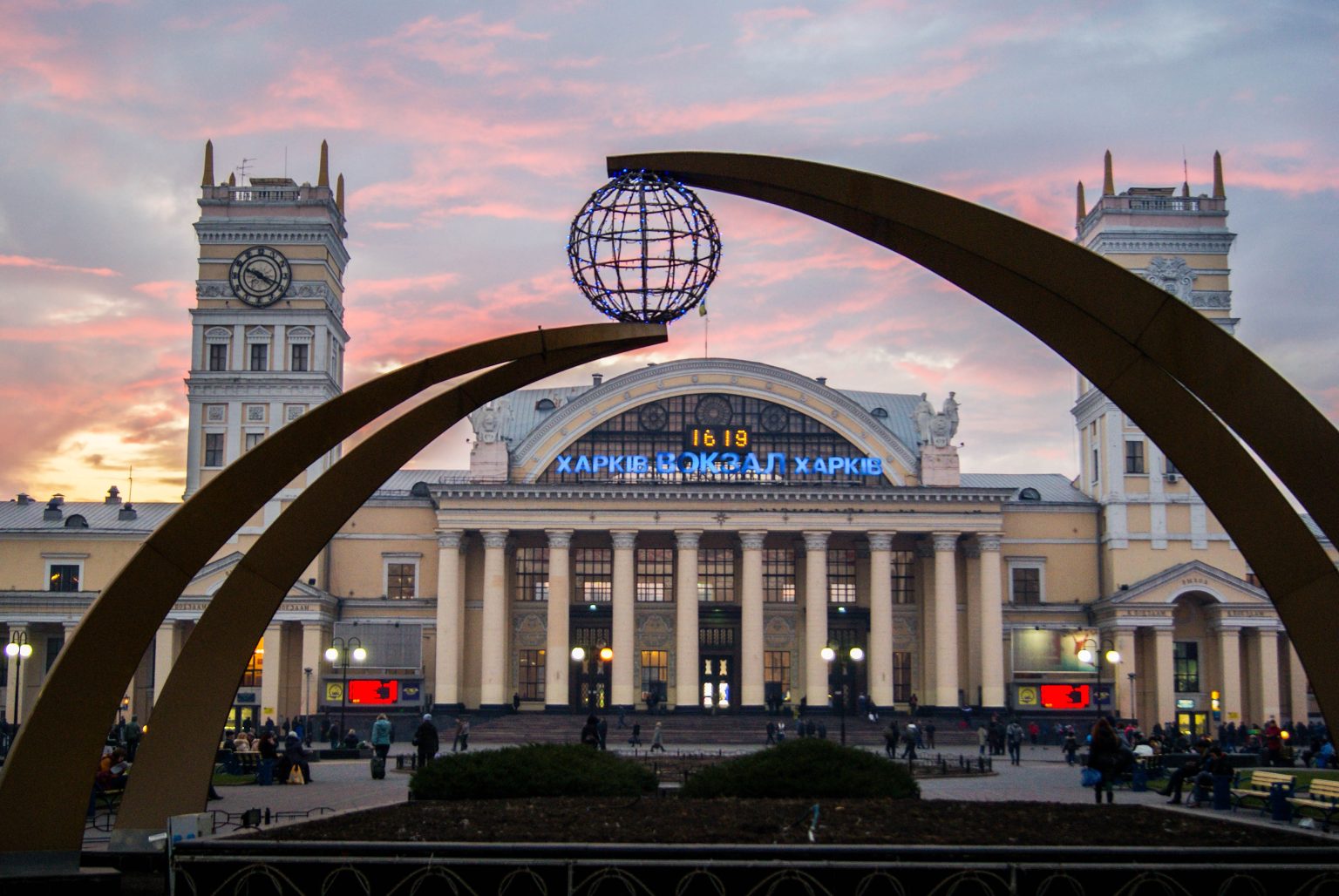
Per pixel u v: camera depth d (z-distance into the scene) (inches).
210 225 3981.3
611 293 1033.5
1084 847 783.7
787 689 4124.0
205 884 798.5
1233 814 1446.9
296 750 1897.1
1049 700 3900.1
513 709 3981.3
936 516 3932.1
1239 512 904.3
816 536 3905.0
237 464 978.7
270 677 3794.3
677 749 3112.7
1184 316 870.4
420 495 4101.9
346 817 1075.9
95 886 839.7
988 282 948.6
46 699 883.4
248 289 3976.4
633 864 756.6
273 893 787.4
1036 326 944.9
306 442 1007.6
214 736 1001.5
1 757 2454.5
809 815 1056.2
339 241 4163.4
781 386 4023.1
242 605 1019.9
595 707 4104.3
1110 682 3919.8
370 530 4097.0
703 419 4033.0
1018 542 4119.1
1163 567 4010.8
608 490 3880.4
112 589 914.7
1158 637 3897.6
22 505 4303.6
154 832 969.5
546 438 3993.6
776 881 754.8
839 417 4020.7
